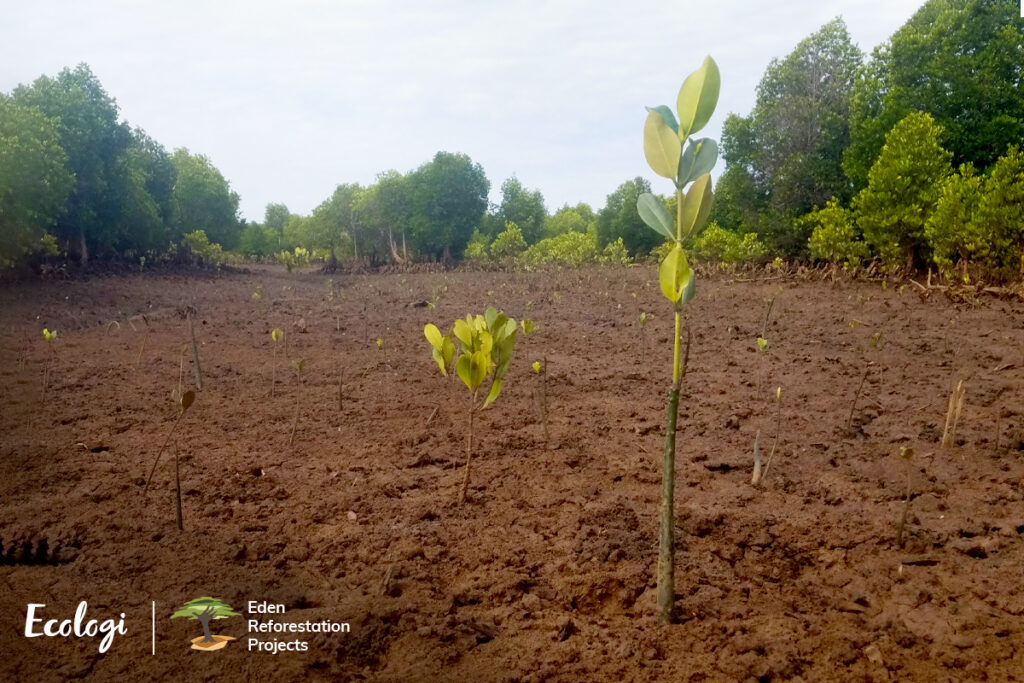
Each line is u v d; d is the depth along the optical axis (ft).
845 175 60.08
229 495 10.93
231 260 116.88
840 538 9.44
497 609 7.66
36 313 35.70
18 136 45.80
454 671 6.46
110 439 14.08
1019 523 9.87
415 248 119.75
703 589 8.01
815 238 50.49
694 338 27.76
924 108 52.13
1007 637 7.03
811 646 6.86
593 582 8.12
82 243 64.34
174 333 30.09
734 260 58.13
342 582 8.21
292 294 52.60
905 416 15.79
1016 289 35.76
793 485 11.46
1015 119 48.49
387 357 23.89
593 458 13.00
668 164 6.39
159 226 74.74
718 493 11.21
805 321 31.65
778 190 62.69
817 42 64.39
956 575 8.42
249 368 21.95
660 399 17.66
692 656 6.71
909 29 54.75
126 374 20.89
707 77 6.12
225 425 15.23
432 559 8.82
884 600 7.84
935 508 10.54
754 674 6.38
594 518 10.05
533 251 90.38
